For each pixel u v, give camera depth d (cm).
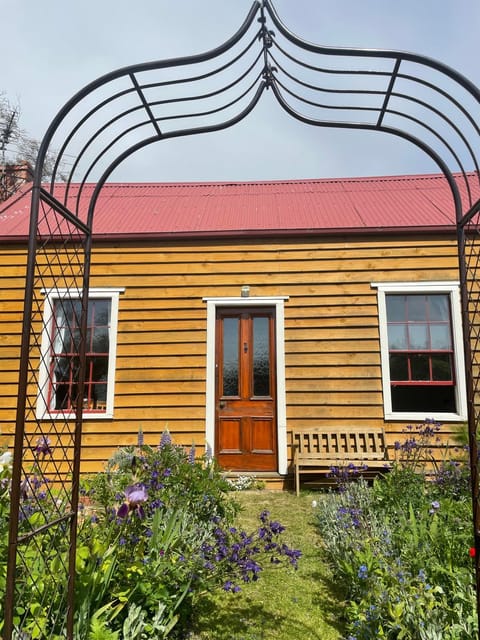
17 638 202
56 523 225
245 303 701
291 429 669
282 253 711
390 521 420
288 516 520
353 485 516
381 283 693
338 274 701
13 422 674
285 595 339
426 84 234
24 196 895
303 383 678
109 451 671
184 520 362
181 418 677
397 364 688
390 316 698
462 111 230
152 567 277
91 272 716
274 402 689
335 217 748
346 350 682
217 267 712
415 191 862
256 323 710
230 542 334
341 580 352
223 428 688
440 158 266
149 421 678
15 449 196
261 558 339
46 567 232
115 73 222
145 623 256
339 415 667
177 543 324
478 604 225
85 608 233
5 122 1972
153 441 671
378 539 339
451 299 685
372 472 642
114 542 281
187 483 436
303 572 377
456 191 263
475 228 271
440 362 684
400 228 693
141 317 705
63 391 691
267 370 700
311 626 299
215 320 707
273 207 812
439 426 591
